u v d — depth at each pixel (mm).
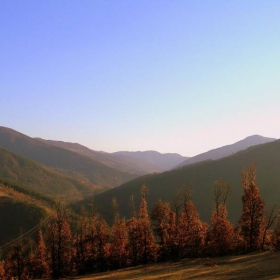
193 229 66750
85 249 70125
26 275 67125
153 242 69312
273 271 37094
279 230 60688
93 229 72062
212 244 62906
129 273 51656
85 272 68625
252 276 35938
